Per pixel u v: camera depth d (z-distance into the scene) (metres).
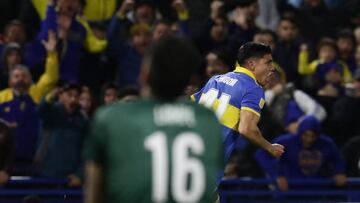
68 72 37.03
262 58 22.91
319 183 34.69
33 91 35.50
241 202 34.38
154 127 13.57
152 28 39.00
